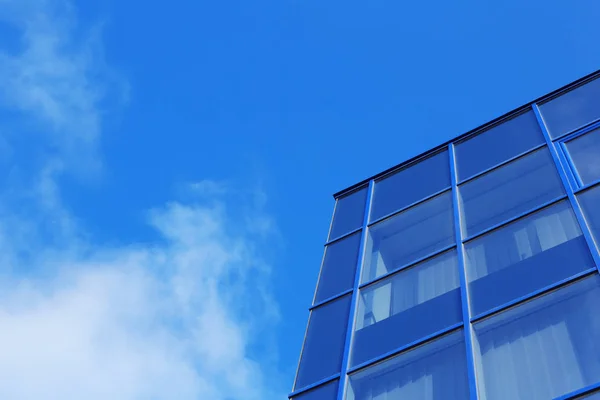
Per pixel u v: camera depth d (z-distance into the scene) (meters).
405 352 14.27
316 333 16.70
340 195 23.31
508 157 19.59
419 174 21.77
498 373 12.29
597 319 12.09
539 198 16.86
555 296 13.19
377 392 13.72
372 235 19.58
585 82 21.30
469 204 18.42
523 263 14.70
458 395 12.34
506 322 13.37
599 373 11.09
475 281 15.08
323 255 20.03
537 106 21.56
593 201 15.27
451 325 14.16
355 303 16.83
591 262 13.40
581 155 17.56
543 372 11.75
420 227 18.78
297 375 15.61
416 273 16.72
